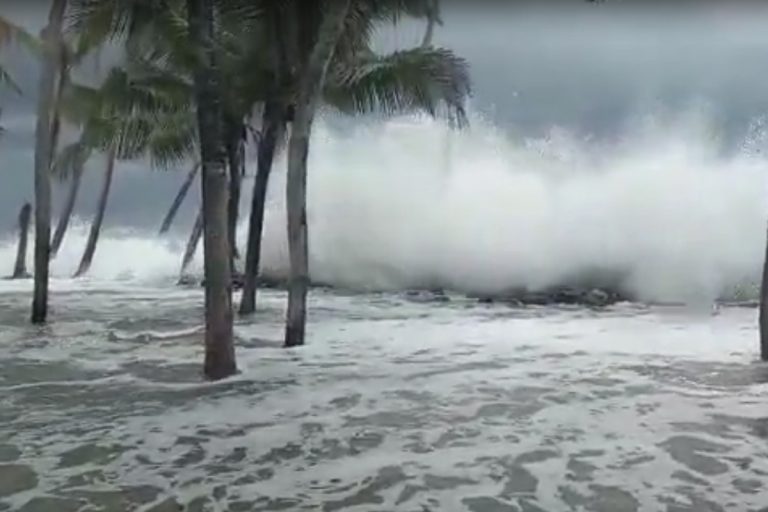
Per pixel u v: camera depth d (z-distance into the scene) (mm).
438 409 6422
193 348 9406
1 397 6922
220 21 11844
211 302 7746
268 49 12172
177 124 16641
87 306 13789
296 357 8719
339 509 4414
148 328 11070
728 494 4566
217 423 6059
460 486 4730
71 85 16953
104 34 13641
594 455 5254
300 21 11203
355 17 11492
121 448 5469
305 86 9328
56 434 5801
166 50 13102
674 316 12500
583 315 12750
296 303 9539
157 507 4461
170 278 20312
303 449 5430
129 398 6871
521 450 5367
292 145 9453
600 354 8836
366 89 13109
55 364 8391
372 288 17188
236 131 14008
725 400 6652
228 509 4426
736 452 5289
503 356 8734
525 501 4500
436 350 9156
